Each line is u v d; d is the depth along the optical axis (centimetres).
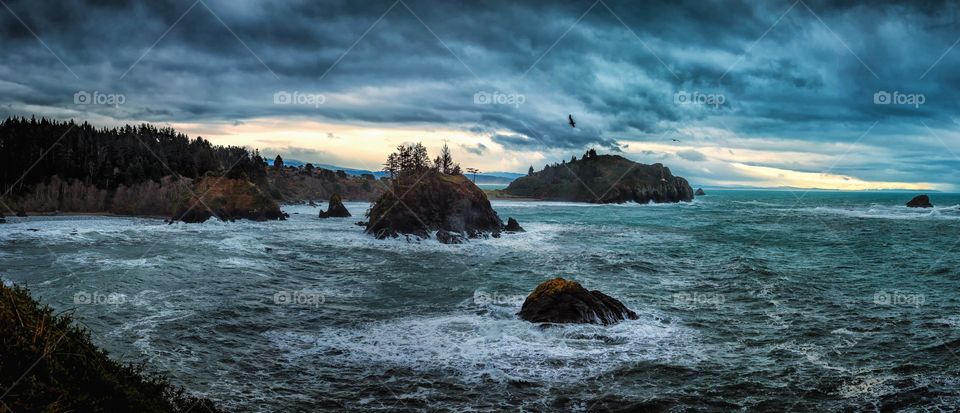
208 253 3859
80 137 8062
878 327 2267
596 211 11188
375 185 14100
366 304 2533
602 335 2062
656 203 15588
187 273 3084
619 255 4338
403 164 7969
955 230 7056
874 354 1927
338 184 13225
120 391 884
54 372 809
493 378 1655
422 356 1825
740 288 3069
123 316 2180
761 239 5881
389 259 3950
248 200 6856
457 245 4772
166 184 7644
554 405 1494
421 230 5059
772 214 10638
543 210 11362
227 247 4209
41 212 6931
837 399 1559
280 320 2225
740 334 2148
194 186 6825
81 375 851
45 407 748
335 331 2092
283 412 1416
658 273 3559
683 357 1869
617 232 6366
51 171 7675
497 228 5566
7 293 862
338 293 2756
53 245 4112
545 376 1681
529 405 1488
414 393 1548
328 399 1502
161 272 3064
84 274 2947
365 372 1689
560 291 2292
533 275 3381
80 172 7719
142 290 2628
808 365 1814
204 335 1991
